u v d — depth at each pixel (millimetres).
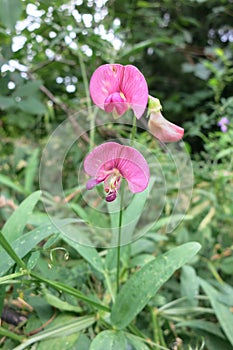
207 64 424
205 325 222
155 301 220
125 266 228
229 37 717
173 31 620
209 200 332
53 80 409
